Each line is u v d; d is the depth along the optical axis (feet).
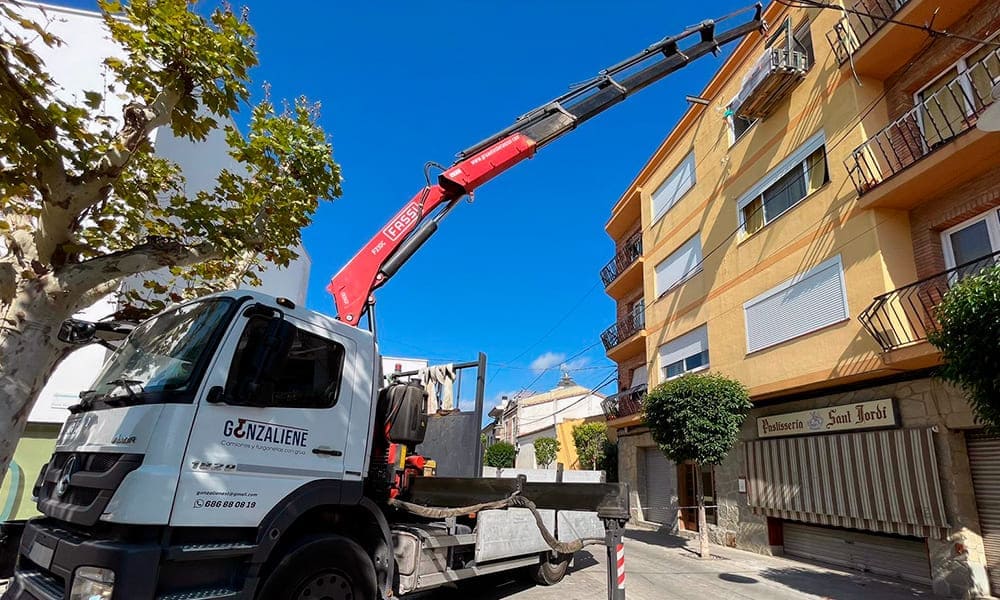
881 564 30.01
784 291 36.99
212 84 17.93
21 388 15.48
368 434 15.19
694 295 49.49
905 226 30.71
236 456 11.86
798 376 34.63
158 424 11.05
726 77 47.50
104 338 17.52
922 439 27.04
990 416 17.78
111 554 9.87
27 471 28.32
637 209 68.03
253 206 23.02
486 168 22.61
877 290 29.55
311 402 13.74
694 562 33.65
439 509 16.30
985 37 27.43
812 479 33.17
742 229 43.27
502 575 25.38
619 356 67.56
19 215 17.76
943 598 24.98
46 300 15.99
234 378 12.11
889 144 31.22
